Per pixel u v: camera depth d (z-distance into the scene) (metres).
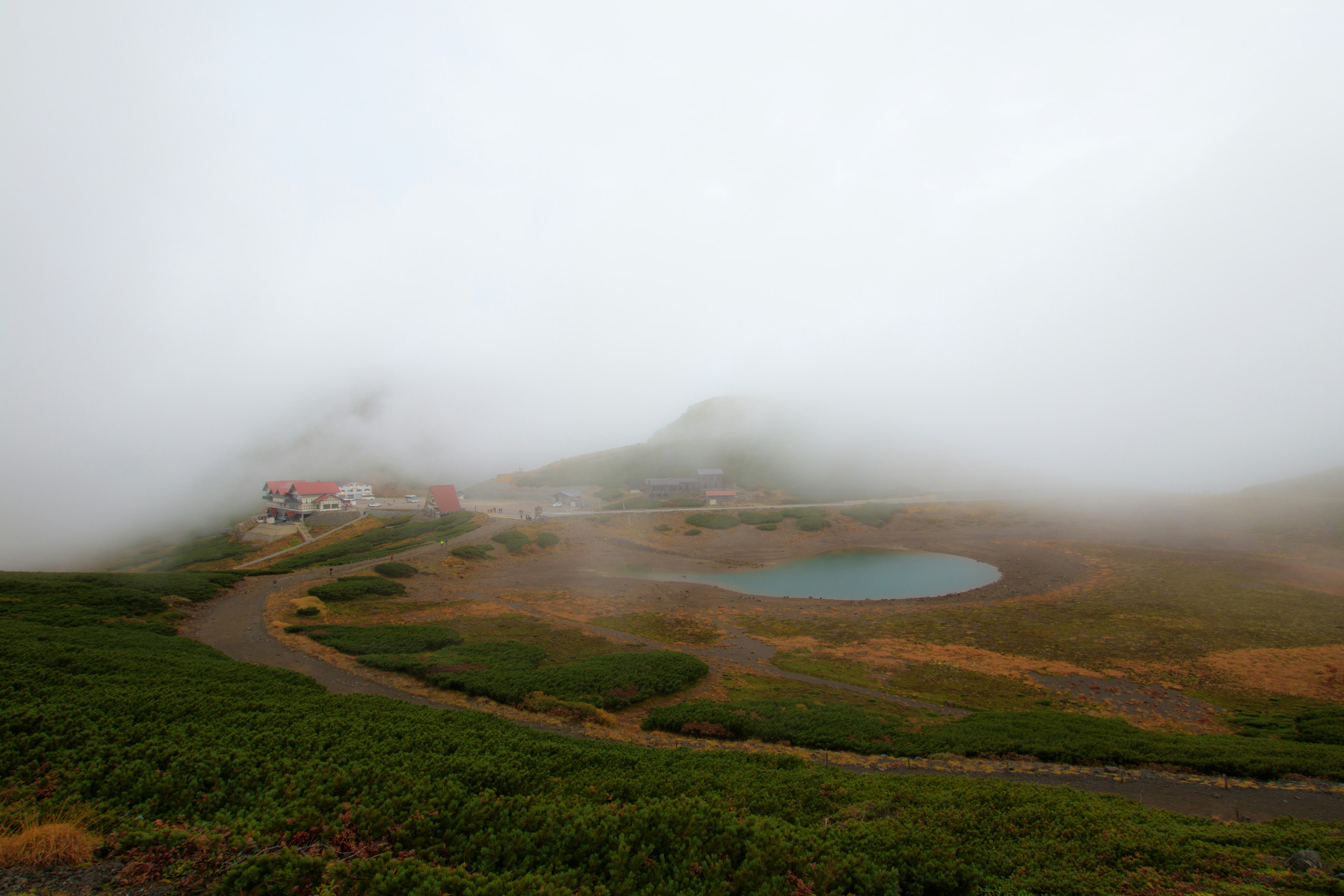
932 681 53.25
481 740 25.64
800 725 40.47
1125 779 31.59
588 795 19.67
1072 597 82.88
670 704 46.41
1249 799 28.77
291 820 14.88
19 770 17.39
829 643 65.75
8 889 11.42
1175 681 51.84
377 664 49.94
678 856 15.16
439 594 81.12
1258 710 45.31
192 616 62.75
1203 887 15.69
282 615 64.19
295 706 28.67
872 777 27.28
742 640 66.56
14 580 63.31
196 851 13.38
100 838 13.59
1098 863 17.39
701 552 122.75
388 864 13.02
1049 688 51.06
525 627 67.25
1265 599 75.69
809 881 14.30
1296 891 15.29
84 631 46.34
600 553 117.56
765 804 20.88
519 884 12.56
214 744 21.19
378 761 20.78
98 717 22.97
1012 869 16.88
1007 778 31.83
